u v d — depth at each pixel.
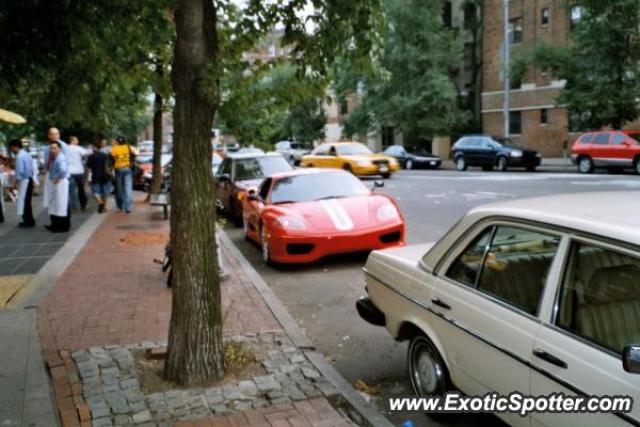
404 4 35.19
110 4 5.29
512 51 36.00
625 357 2.37
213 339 4.54
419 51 35.50
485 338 3.38
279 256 8.67
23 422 3.88
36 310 6.42
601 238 2.85
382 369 5.04
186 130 4.38
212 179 4.53
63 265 8.71
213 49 4.43
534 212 3.34
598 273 2.87
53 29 5.07
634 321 2.67
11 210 16.53
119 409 4.08
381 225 8.80
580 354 2.77
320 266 8.97
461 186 19.52
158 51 5.86
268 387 4.40
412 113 36.16
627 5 22.98
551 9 34.50
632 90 24.09
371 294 4.84
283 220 8.72
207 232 4.50
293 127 51.00
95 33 5.46
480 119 40.88
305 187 9.83
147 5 5.32
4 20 4.82
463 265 3.81
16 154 12.66
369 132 44.41
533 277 3.23
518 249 3.38
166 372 4.57
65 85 5.62
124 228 12.52
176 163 4.46
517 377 3.13
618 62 24.30
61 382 4.52
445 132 37.22
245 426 3.84
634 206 3.16
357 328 6.13
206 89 4.22
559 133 34.62
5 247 10.33
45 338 5.52
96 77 5.71
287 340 5.42
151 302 6.71
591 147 23.84
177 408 4.09
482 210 3.79
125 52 5.62
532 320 3.10
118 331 5.71
